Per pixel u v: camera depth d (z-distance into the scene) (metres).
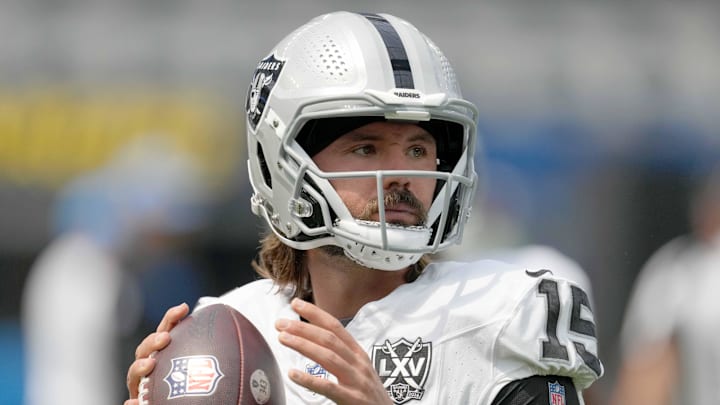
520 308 8.41
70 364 19.27
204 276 28.14
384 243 8.24
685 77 33.41
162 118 29.34
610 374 29.64
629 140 31.53
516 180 30.20
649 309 17.72
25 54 31.03
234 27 33.16
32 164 28.98
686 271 17.44
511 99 31.66
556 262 16.44
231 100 30.33
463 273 8.81
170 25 32.75
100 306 19.36
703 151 31.94
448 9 34.81
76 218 22.06
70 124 29.31
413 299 8.66
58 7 33.06
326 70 8.65
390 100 8.37
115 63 31.11
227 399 7.85
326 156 8.62
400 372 8.35
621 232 30.55
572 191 30.58
